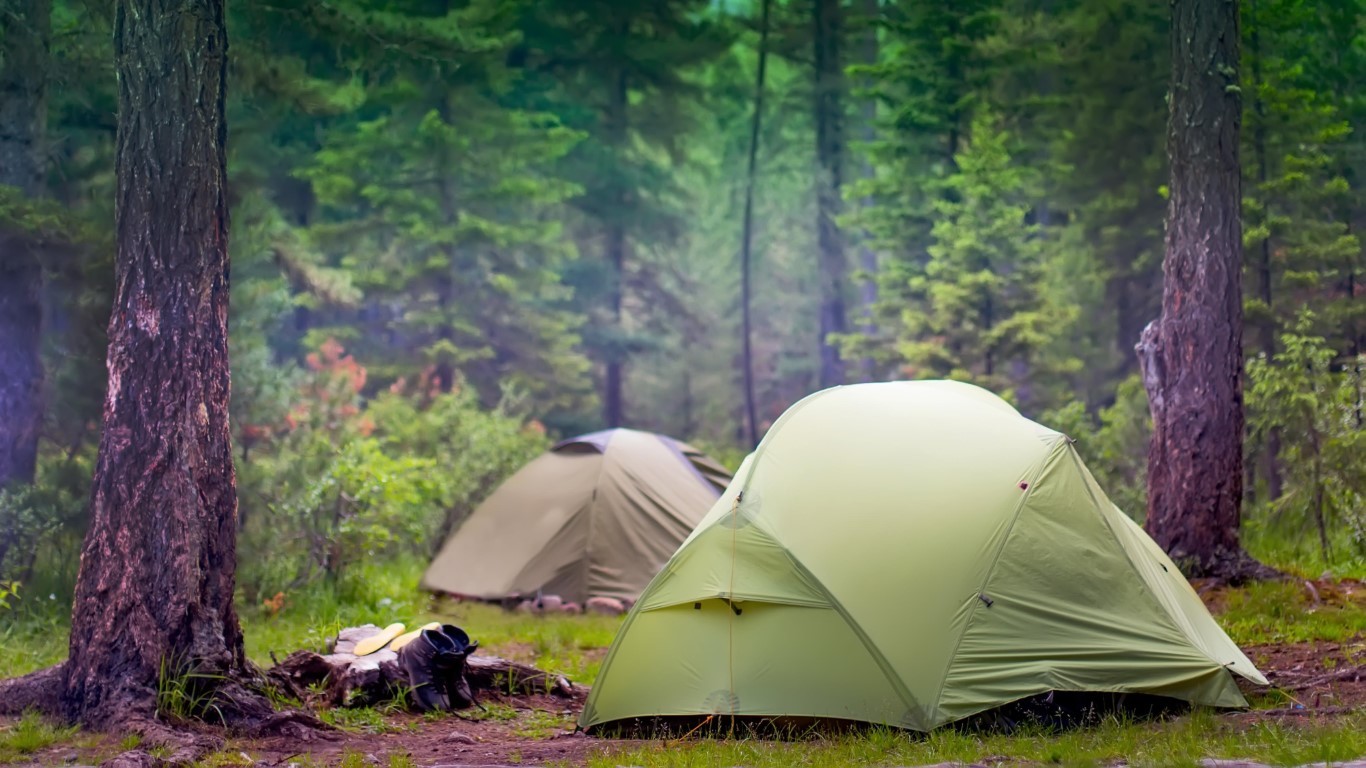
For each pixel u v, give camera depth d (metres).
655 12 28.81
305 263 15.40
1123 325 22.36
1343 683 7.07
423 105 23.72
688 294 32.34
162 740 6.17
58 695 6.77
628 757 5.95
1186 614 7.15
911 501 6.89
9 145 11.54
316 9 13.68
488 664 8.16
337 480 12.45
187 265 6.91
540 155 24.31
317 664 7.80
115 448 6.80
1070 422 16.05
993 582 6.63
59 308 12.24
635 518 12.79
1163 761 5.14
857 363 29.94
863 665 6.47
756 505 7.00
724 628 6.77
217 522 6.94
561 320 26.48
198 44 7.05
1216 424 10.84
